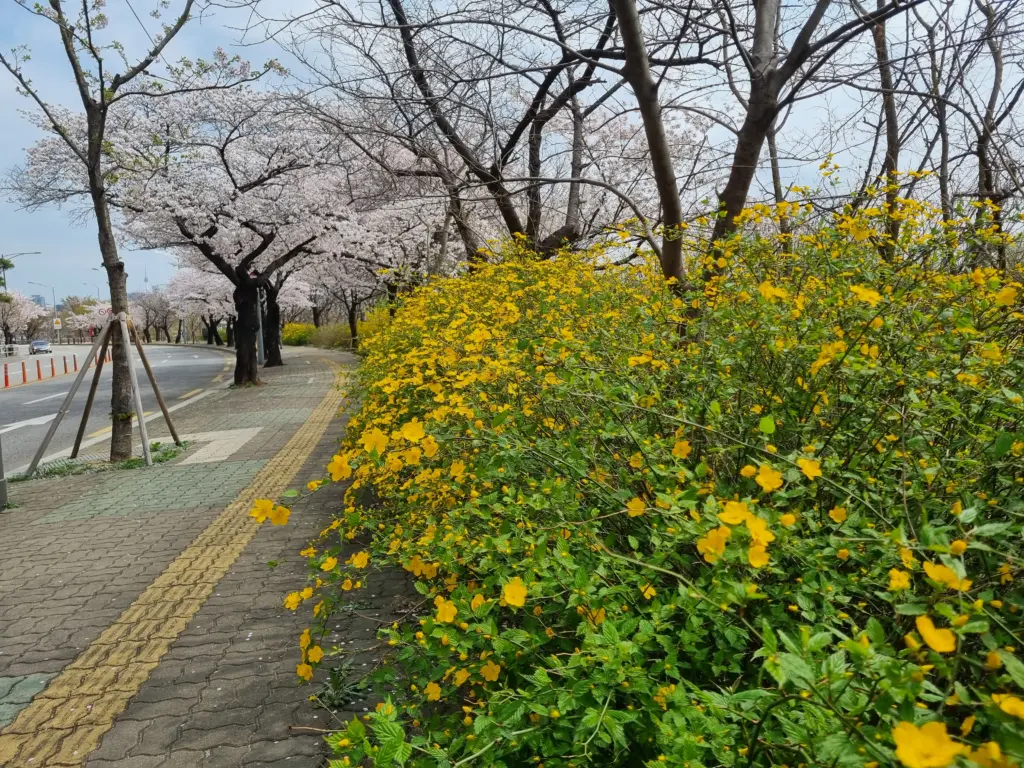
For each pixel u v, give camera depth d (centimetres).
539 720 150
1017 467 183
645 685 136
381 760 121
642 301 376
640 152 861
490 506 201
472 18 524
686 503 147
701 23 464
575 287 415
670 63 503
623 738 128
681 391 239
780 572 149
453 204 756
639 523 210
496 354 290
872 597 160
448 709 233
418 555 224
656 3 462
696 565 183
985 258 330
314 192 1702
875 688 101
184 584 415
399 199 755
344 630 333
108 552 488
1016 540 160
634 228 503
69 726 274
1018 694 116
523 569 176
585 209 1066
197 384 1941
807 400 212
